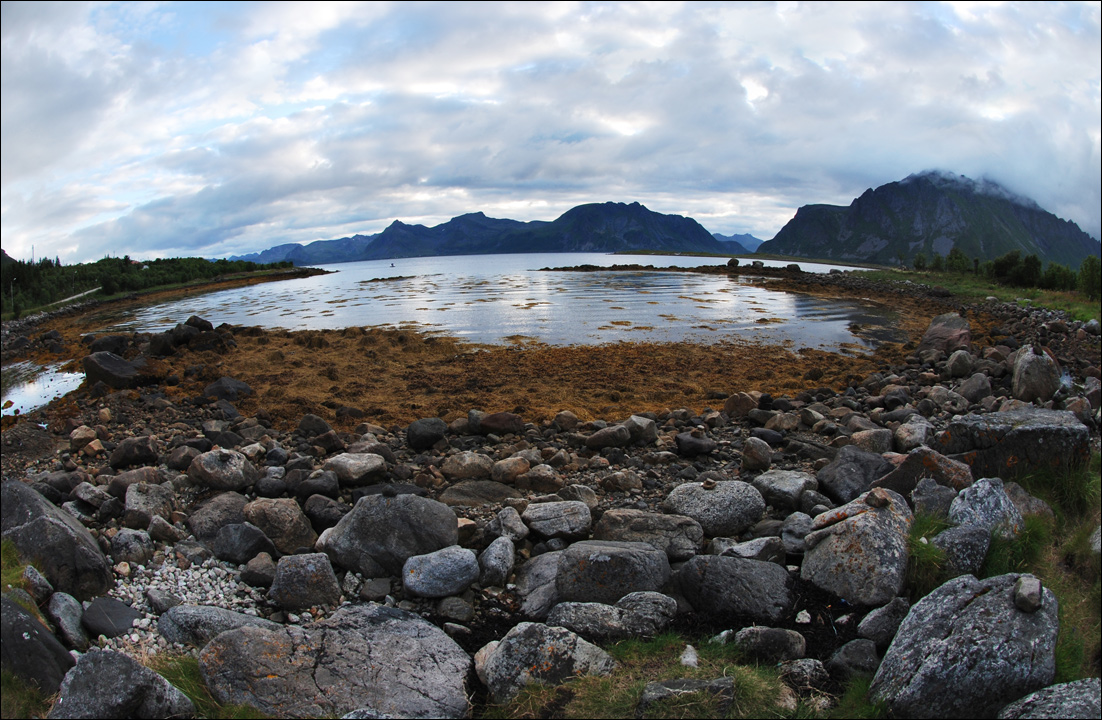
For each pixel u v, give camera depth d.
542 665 4.62
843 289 39.84
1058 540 6.19
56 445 11.70
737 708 4.11
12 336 31.91
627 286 45.28
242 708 4.33
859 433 9.54
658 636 5.20
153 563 6.73
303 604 6.05
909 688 4.06
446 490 8.48
